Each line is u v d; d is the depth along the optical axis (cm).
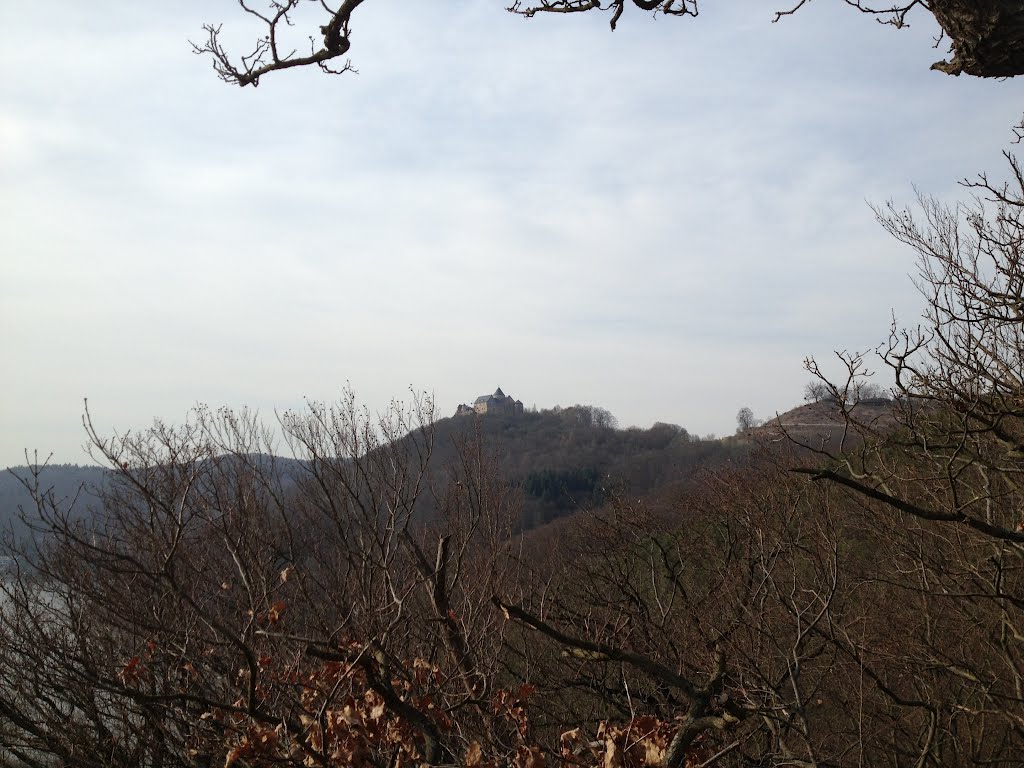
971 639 867
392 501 669
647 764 366
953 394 611
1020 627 770
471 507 763
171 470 741
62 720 621
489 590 665
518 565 815
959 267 650
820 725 804
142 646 594
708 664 659
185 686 573
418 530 762
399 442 817
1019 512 784
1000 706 813
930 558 783
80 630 611
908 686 898
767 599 777
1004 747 832
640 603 781
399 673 469
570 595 859
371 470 765
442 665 598
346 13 496
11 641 596
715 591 799
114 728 638
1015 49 403
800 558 854
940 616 870
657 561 966
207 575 680
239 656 566
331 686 441
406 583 625
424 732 397
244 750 391
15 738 606
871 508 851
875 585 891
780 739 550
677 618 798
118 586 657
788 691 720
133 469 751
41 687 631
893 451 836
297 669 496
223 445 813
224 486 745
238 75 523
